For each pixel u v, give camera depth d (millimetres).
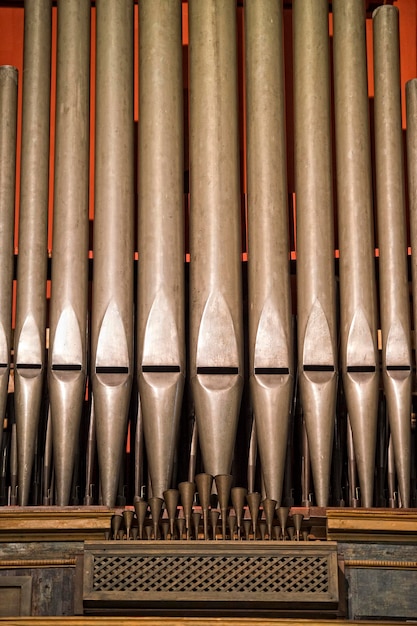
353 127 7465
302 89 7543
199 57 7566
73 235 7207
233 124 7426
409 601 6379
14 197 7441
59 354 6945
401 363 6980
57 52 7691
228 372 6902
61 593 6371
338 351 7148
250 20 7715
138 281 7145
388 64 7656
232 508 6535
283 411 6855
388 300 7113
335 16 7820
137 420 7234
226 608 6238
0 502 7172
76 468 7078
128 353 6957
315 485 6816
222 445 6805
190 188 7336
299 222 7277
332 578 6238
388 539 6461
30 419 6898
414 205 7391
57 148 7438
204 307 6980
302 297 7102
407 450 6891
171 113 7449
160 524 6430
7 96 7637
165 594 6188
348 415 7070
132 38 7758
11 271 7223
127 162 7379
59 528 6391
